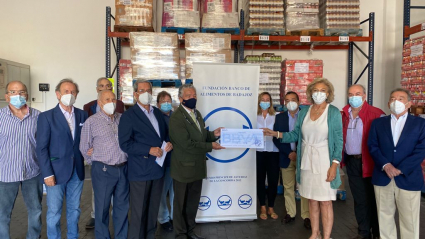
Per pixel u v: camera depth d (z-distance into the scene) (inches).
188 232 136.0
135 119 119.2
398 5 276.8
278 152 164.9
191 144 124.0
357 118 134.0
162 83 201.8
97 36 279.6
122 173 123.0
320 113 122.7
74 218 126.3
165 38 192.5
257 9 231.0
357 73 287.0
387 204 121.8
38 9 275.9
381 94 288.0
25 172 120.3
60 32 277.9
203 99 150.6
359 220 137.6
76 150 124.2
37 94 278.7
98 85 152.6
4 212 118.9
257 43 273.9
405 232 117.6
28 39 276.8
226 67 151.4
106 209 121.3
